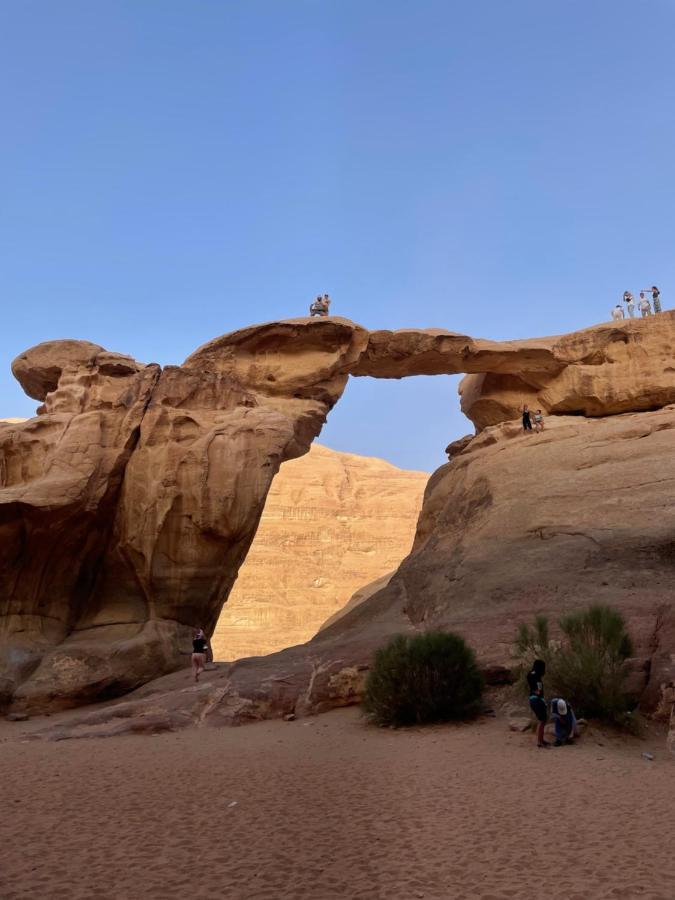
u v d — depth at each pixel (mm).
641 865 6066
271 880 5918
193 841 6836
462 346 26484
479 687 13359
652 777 9039
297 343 25844
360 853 6516
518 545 19312
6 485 21875
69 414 22422
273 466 22312
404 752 10914
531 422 26906
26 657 19953
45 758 11172
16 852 6516
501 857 6348
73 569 21859
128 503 21734
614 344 27250
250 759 10625
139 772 9797
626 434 22125
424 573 21094
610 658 12289
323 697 15039
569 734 10953
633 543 17578
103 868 6152
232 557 22469
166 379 23125
